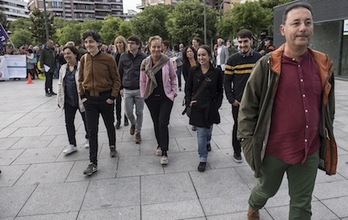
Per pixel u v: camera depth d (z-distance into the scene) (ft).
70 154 15.60
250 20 104.01
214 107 12.96
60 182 12.43
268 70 6.83
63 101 14.99
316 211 9.70
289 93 6.68
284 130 6.87
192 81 13.14
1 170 13.78
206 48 12.68
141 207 10.36
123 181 12.36
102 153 15.61
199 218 9.59
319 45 43.86
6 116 24.86
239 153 13.80
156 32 159.12
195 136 18.06
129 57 16.71
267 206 10.09
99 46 13.34
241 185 11.68
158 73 13.84
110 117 14.52
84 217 9.89
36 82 51.78
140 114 16.88
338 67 40.98
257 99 7.20
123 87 16.98
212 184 11.84
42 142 17.72
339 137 16.89
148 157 14.89
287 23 6.39
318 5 42.96
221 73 13.12
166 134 13.99
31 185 12.23
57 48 54.85
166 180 12.32
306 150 6.85
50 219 9.84
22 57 53.72
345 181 11.63
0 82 52.37
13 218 9.96
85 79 13.09
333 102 7.18
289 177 7.39
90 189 11.76
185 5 131.75
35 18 137.49
